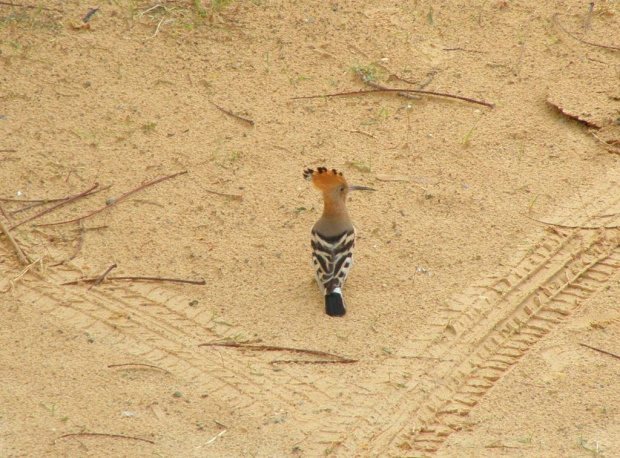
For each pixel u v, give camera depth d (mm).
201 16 16938
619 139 14172
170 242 12148
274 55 16094
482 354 10469
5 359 10133
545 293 11391
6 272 11570
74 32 16266
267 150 13953
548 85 15438
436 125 14547
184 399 9703
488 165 13680
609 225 12477
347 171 13539
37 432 9141
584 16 17328
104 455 8898
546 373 10188
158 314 10969
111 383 9867
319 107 14945
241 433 9297
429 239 12227
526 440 9281
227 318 10938
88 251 11977
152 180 13273
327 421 9492
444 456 9094
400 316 10961
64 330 10648
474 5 17656
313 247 11164
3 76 15172
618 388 9961
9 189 12977
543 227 12445
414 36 16719
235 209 12789
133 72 15500
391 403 9750
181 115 14641
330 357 10367
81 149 13812
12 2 16938
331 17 17156
